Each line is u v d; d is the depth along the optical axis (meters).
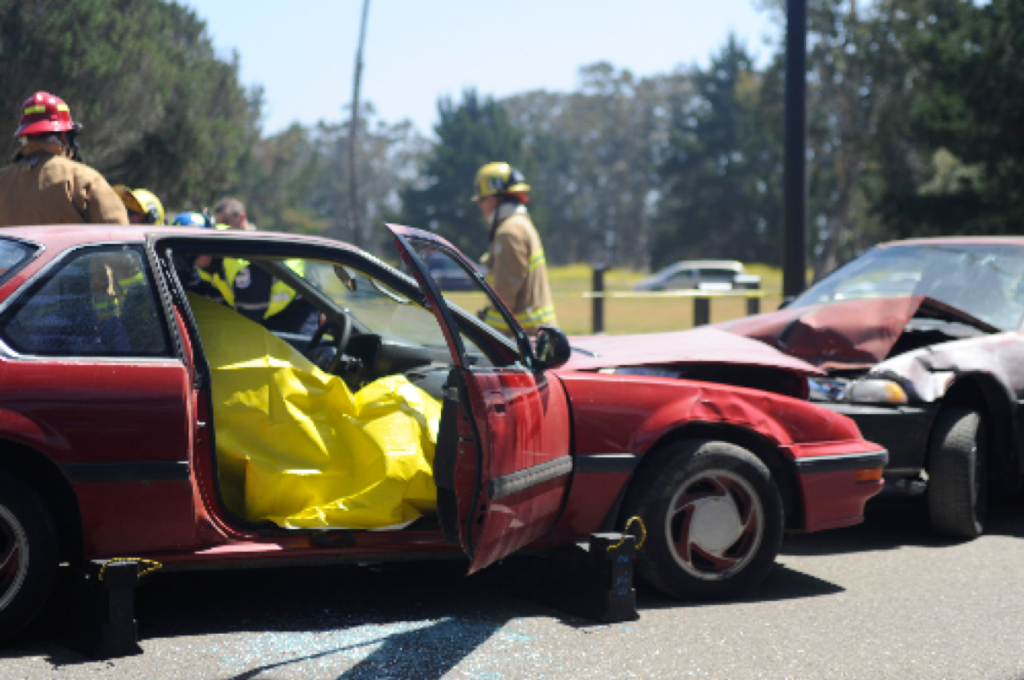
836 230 52.34
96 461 3.49
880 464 4.78
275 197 72.94
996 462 6.04
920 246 7.12
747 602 4.44
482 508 3.44
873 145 48.81
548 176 103.62
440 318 3.54
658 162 101.12
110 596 3.53
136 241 3.74
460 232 76.12
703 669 3.62
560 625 4.06
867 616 4.29
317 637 3.84
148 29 18.41
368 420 4.07
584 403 4.21
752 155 78.00
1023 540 5.81
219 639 3.78
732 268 45.94
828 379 5.96
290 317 5.46
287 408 3.97
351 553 3.87
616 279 57.28
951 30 23.70
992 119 21.33
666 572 4.29
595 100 104.56
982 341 6.02
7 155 15.01
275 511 3.90
